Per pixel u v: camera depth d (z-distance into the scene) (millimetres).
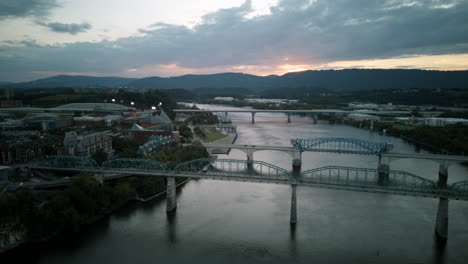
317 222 146375
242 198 176875
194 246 127250
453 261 116000
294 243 128750
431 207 162875
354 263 115312
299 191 187125
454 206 163375
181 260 118062
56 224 132250
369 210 159375
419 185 151625
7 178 157375
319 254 121062
